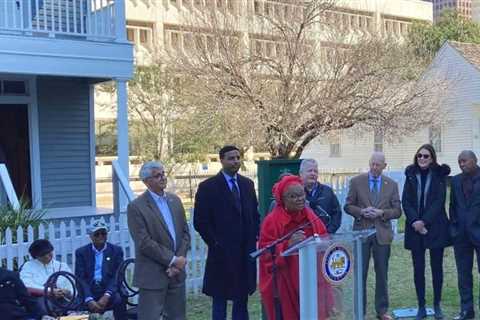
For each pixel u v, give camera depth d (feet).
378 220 22.25
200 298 28.04
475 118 90.94
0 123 41.24
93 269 22.00
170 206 18.70
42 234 26.43
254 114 60.49
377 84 62.18
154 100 86.69
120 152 38.75
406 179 22.84
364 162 104.83
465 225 22.27
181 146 86.58
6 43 34.50
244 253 19.97
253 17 64.95
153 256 17.89
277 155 62.80
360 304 15.05
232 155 19.95
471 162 22.29
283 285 15.29
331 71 62.49
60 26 37.32
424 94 66.54
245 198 20.16
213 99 61.62
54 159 43.04
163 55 82.07
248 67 62.23
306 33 64.90
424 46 80.69
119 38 38.52
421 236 22.48
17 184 41.88
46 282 19.86
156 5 112.27
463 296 22.63
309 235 15.87
